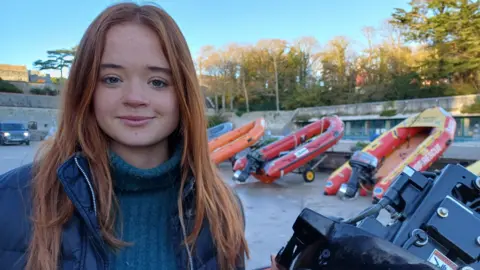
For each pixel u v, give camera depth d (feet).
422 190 6.37
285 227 20.81
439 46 128.77
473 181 6.31
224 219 4.30
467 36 119.65
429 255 5.55
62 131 3.73
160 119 3.75
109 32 3.60
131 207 3.90
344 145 61.41
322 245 4.68
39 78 235.81
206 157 4.22
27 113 159.02
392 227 6.05
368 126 133.49
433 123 31.12
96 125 3.74
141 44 3.60
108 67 3.57
